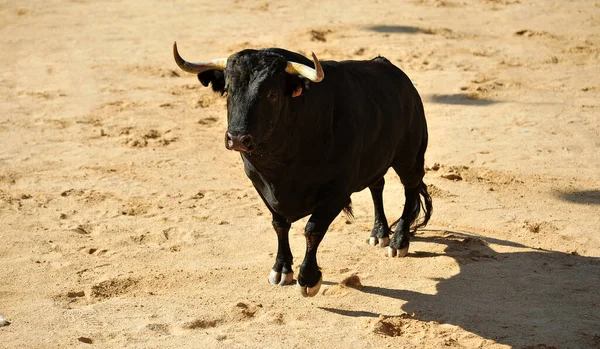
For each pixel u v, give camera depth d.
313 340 9.02
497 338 9.11
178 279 10.76
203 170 15.77
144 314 9.66
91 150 16.84
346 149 9.69
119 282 10.62
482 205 13.94
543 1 32.50
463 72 23.30
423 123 12.05
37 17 29.50
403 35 27.17
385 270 11.16
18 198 13.96
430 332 9.24
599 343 9.02
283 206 9.85
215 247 11.96
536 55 25.30
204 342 8.88
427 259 11.57
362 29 27.80
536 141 17.75
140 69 23.33
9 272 10.90
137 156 16.52
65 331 9.11
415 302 10.10
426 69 23.53
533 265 11.34
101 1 32.28
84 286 10.52
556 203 14.13
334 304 10.04
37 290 10.37
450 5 31.77
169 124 18.75
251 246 12.03
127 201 13.98
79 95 20.88
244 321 9.56
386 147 10.78
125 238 12.25
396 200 14.09
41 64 23.67
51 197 14.06
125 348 8.69
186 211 13.52
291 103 9.14
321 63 9.88
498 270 11.16
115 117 19.17
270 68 8.88
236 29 27.75
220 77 9.48
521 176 15.57
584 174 15.71
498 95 21.36
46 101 20.31
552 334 9.22
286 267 10.59
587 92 21.77
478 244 12.09
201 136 18.00
